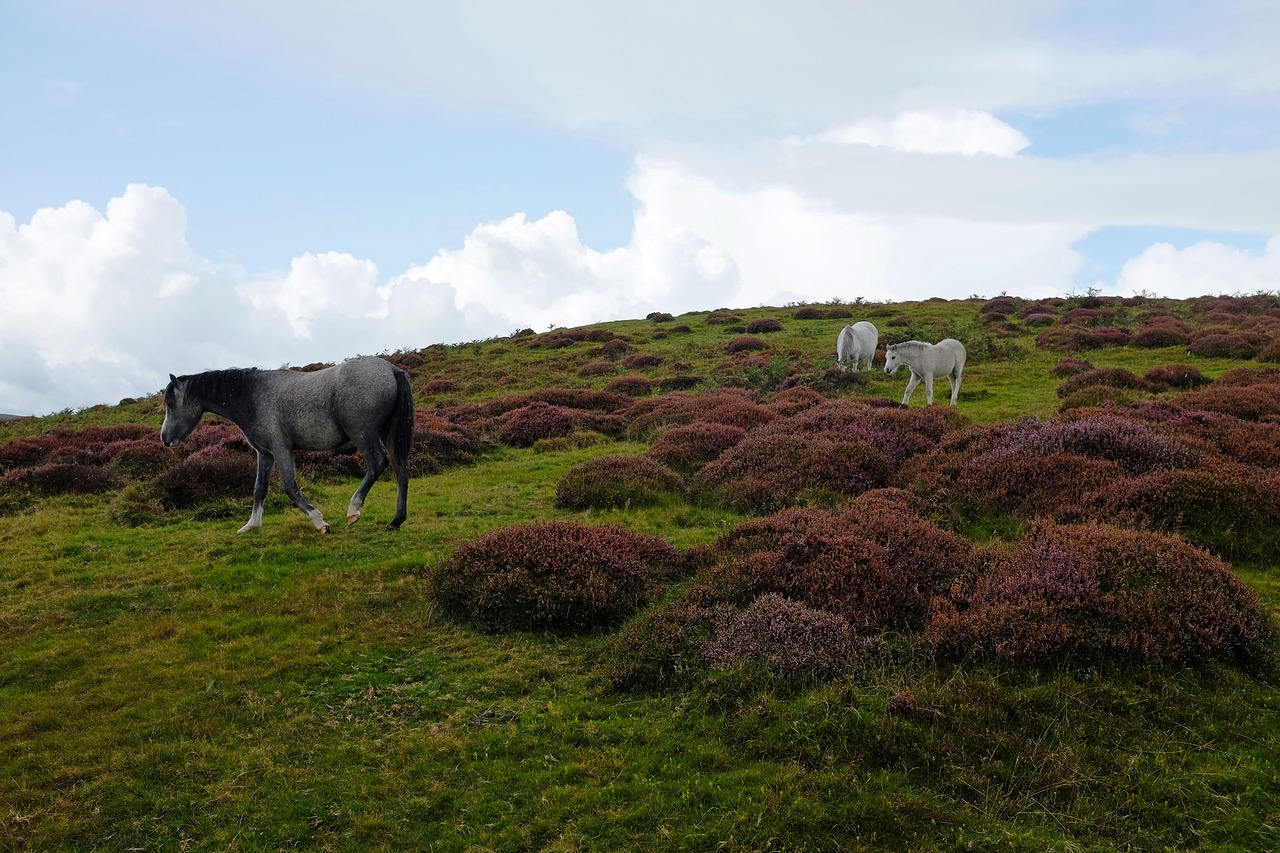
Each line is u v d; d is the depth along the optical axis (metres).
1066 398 15.39
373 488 12.81
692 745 4.70
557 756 4.75
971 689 4.80
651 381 25.41
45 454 16.72
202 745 5.00
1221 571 5.62
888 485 10.03
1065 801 4.03
